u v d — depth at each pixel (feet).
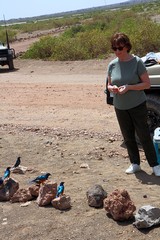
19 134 29.01
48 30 235.61
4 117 34.83
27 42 139.95
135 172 21.62
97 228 16.53
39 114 34.96
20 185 20.88
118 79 20.06
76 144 26.30
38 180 19.13
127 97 20.21
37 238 16.34
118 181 20.71
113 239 15.87
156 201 18.20
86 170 22.39
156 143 21.26
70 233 16.42
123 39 19.49
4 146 26.81
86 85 46.26
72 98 39.93
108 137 27.27
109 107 35.14
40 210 18.17
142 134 20.65
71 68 61.98
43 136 28.25
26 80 54.65
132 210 16.75
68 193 19.53
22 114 35.42
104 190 18.90
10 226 17.26
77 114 33.86
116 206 16.74
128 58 19.92
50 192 18.63
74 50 71.72
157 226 16.26
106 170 22.25
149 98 24.40
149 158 21.03
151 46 66.64
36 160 24.31
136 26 84.74
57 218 17.44
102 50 71.72
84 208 17.98
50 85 48.34
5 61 68.59
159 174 20.93
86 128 29.71
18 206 18.75
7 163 24.20
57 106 37.22
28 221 17.46
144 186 19.99
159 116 24.31
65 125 30.91
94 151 24.91
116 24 137.90
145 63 24.62
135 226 16.29
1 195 19.44
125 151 24.75
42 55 77.66
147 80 19.93
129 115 20.68
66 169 22.70
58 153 25.02
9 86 50.39
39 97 41.96
